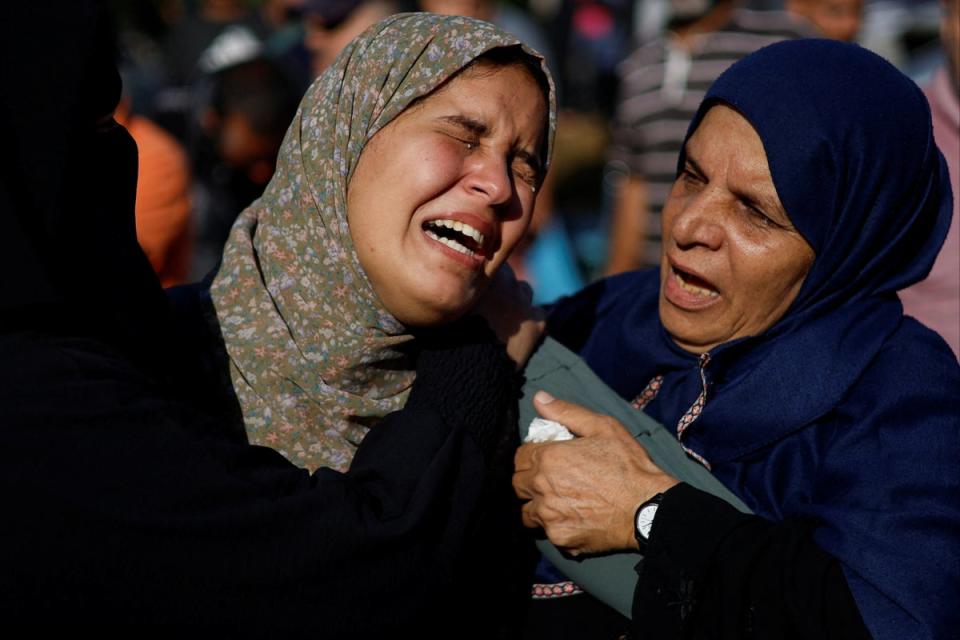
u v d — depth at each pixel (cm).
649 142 393
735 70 179
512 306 191
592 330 212
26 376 131
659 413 191
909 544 157
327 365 169
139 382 141
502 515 183
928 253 187
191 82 488
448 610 155
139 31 796
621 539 171
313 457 171
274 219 176
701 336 182
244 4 599
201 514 135
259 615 138
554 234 488
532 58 166
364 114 164
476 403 166
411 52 163
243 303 173
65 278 138
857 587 155
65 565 130
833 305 179
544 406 183
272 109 355
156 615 134
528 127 166
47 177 133
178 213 312
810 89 172
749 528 162
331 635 142
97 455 132
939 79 265
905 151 175
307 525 140
